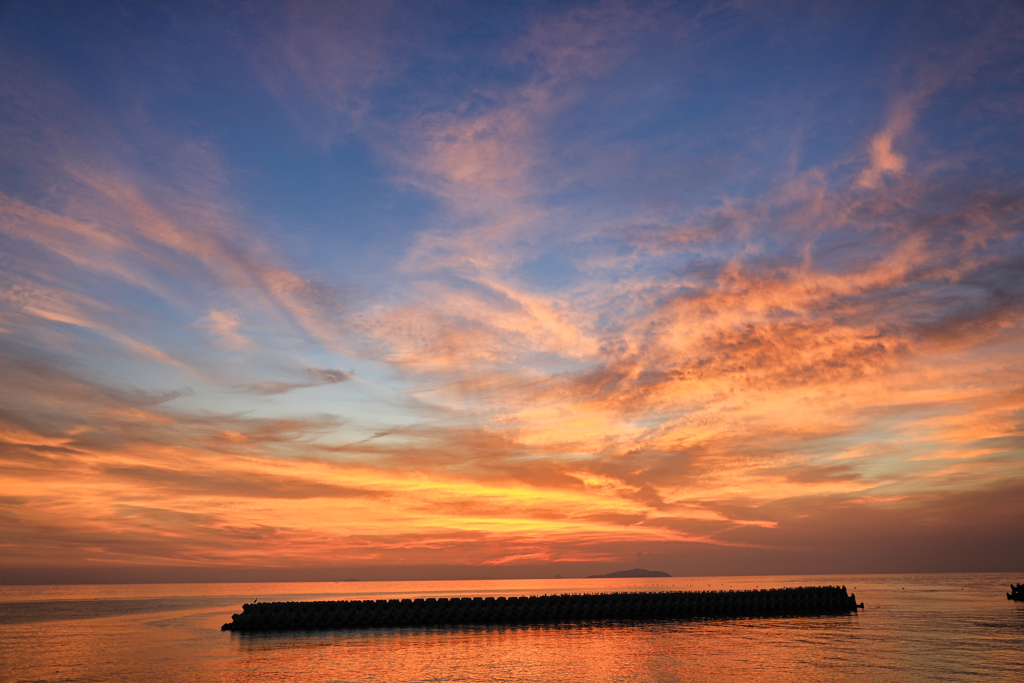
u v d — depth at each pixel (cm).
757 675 3381
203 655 4441
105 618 8919
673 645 4619
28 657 4538
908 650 4178
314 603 6619
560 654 4234
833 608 7500
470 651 4422
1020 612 7069
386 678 3456
